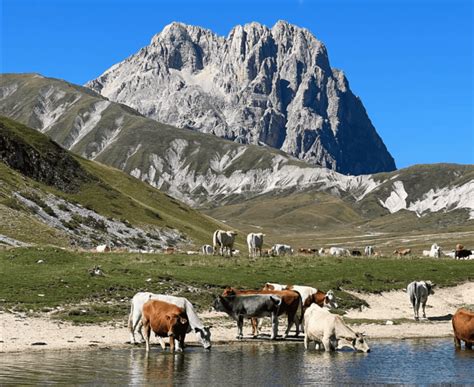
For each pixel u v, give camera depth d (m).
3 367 23.75
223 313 39.91
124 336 31.72
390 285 51.94
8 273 42.44
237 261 54.81
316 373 24.19
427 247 199.75
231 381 22.30
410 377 23.73
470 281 55.56
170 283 43.75
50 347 28.38
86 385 20.92
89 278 42.44
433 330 39.06
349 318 42.34
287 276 50.19
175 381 22.08
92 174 129.62
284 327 37.56
